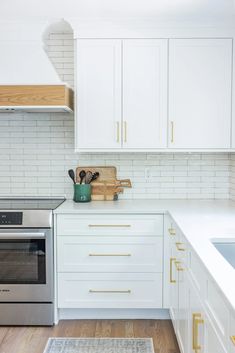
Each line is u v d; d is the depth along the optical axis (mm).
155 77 3018
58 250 2844
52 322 2834
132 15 2846
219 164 3396
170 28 2979
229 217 2518
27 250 2797
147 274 2855
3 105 2857
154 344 2561
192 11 2770
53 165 3402
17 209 2789
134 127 3047
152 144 3051
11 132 3383
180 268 2248
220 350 1298
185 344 2082
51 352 2463
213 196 3410
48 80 2912
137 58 3008
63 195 3418
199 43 2994
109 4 2635
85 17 2889
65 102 2861
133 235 2838
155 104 3031
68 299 2867
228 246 1936
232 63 3002
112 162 3400
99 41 3006
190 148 3049
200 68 3008
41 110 3131
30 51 2951
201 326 1624
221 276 1324
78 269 2854
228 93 3018
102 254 2846
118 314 2963
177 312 2406
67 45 3326
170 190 3412
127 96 3031
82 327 2822
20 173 3404
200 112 3029
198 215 2594
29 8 2717
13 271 2812
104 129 3055
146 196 3414
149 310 2955
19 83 2861
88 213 2820
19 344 2564
